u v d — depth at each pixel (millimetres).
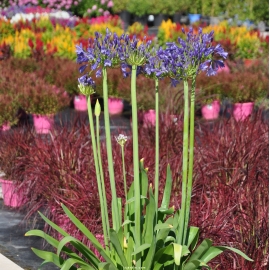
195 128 9531
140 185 4605
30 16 25609
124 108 15984
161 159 7832
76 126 9047
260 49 20797
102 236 6035
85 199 6539
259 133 8461
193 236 4656
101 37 4422
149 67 4320
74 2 31766
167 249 4344
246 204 6125
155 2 33031
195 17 33844
